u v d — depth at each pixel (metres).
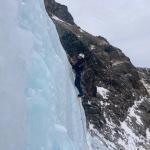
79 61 37.84
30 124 17.89
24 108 16.84
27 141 17.22
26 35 18.50
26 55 18.03
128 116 51.94
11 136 15.85
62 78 22.81
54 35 24.73
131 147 46.44
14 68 16.84
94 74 54.28
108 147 43.19
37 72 19.20
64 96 22.50
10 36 17.23
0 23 16.94
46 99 19.19
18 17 18.77
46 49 21.41
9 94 16.25
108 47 62.22
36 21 20.73
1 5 17.36
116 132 47.12
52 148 18.89
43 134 18.28
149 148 48.09
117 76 57.59
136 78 60.59
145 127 52.00
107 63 58.53
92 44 59.97
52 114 19.58
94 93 50.53
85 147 27.08
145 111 55.38
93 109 48.06
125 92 55.88
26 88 18.09
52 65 21.83
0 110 15.77
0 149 15.33
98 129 45.81
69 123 23.75
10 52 16.91
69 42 54.47
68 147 20.20
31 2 20.64
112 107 51.06
